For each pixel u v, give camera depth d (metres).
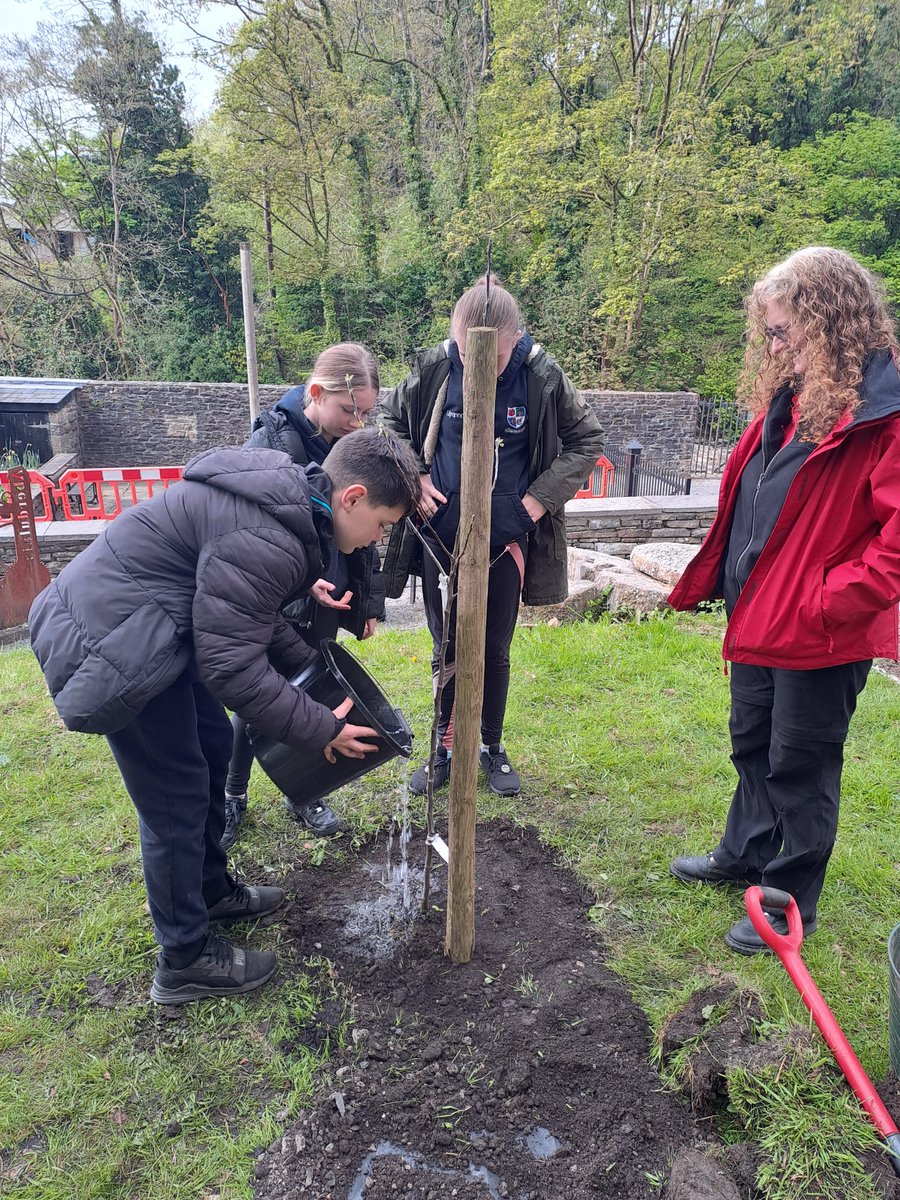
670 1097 1.99
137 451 17.69
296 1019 2.24
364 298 25.72
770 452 2.23
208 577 1.79
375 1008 2.27
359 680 2.39
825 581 2.06
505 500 2.86
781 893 2.06
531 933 2.54
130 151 24.20
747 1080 1.87
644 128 22.55
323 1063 2.10
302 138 23.25
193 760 2.07
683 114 19.86
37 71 20.92
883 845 2.93
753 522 2.24
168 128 24.59
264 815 3.13
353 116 22.72
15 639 7.07
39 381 17.00
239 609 1.80
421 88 24.80
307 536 1.89
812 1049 1.94
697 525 7.54
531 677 4.21
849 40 21.59
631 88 20.64
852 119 28.27
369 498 1.99
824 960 2.38
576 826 3.06
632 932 2.55
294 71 22.47
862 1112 1.81
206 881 2.45
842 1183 1.68
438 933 2.54
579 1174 1.82
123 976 2.37
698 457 18.73
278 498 1.83
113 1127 1.94
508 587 2.99
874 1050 2.08
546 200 21.41
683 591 2.63
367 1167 1.85
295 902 2.68
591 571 5.71
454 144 25.23
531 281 24.64
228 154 23.72
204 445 17.86
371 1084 2.04
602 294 22.89
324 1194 1.79
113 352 24.12
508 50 20.88
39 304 23.27
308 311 25.94
